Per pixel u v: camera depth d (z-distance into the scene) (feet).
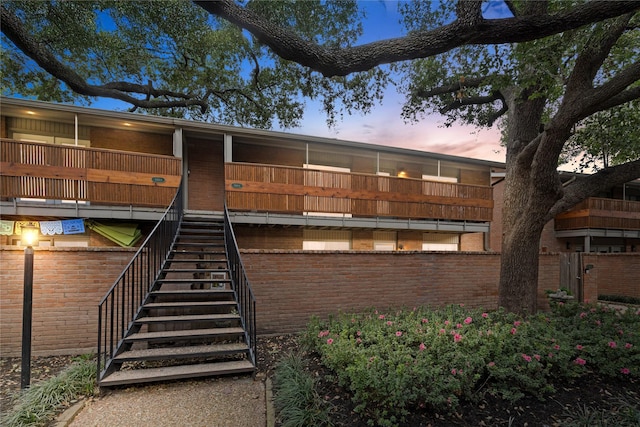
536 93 16.65
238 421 9.84
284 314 19.63
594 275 27.84
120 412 10.30
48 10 23.62
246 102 46.70
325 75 8.93
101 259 16.88
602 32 14.33
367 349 11.21
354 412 9.65
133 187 24.84
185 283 16.93
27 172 22.21
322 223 31.17
